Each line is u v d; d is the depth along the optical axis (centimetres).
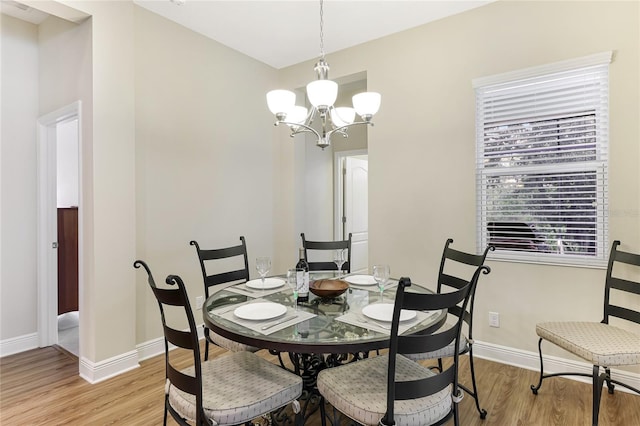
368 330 160
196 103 339
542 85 272
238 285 239
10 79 309
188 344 144
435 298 137
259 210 411
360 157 589
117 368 269
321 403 179
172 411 159
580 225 260
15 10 298
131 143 279
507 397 237
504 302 287
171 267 318
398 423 141
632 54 236
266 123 419
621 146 240
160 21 309
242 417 146
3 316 308
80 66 268
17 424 208
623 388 244
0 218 306
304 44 365
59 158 425
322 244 294
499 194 292
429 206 322
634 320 215
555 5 262
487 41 291
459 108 305
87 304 262
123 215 273
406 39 333
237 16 310
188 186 332
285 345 149
